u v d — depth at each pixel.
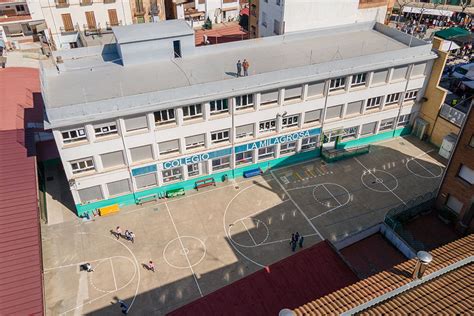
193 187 45.38
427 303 18.12
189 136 41.00
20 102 48.81
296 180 46.53
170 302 33.34
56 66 42.47
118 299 33.59
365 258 30.05
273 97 42.59
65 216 41.81
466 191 31.47
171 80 41.28
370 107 49.06
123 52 43.25
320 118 46.66
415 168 47.97
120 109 36.72
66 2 67.69
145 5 75.31
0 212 34.09
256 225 40.69
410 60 46.19
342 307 18.12
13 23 67.94
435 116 50.53
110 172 39.81
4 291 27.94
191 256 37.41
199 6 89.44
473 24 87.75
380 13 61.06
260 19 60.88
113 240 39.12
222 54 47.69
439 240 31.69
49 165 48.22
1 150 41.03
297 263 29.16
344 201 43.47
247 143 44.25
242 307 26.50
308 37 52.50
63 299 33.62
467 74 61.75
